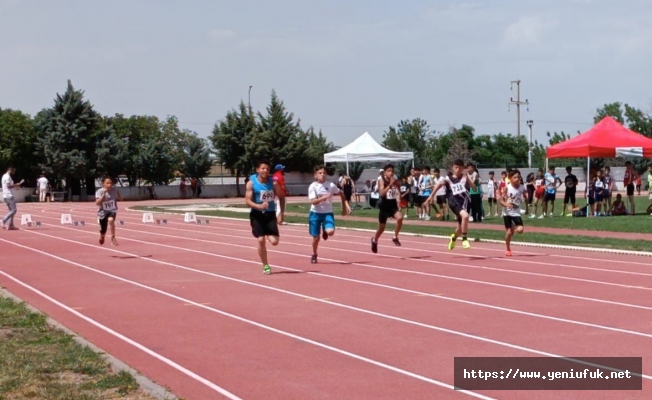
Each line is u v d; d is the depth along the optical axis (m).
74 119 61.41
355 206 40.78
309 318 10.54
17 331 9.48
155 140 65.69
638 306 11.28
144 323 10.29
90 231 27.28
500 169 61.78
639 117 76.19
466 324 10.02
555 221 27.83
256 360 8.25
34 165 61.44
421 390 7.06
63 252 19.72
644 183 62.22
